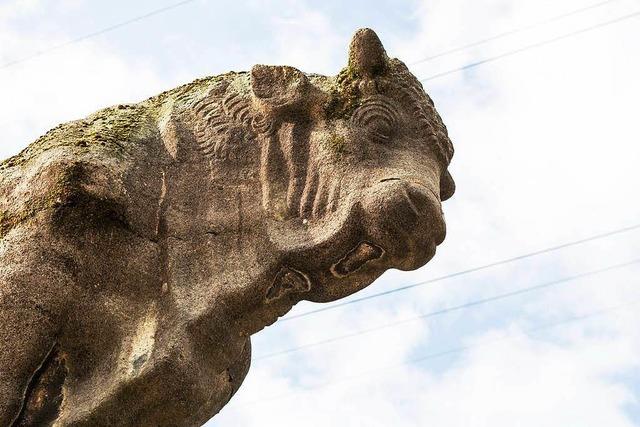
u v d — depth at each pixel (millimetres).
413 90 2898
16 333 2525
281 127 2850
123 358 2531
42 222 2611
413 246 2621
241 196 2793
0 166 2832
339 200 2676
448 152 2904
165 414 2521
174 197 2797
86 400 2492
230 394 2811
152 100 3080
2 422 2479
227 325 2648
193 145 2895
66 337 2574
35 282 2562
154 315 2613
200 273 2688
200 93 3029
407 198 2594
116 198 2654
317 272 2684
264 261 2678
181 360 2521
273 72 2889
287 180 2791
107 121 2898
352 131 2781
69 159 2660
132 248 2680
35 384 2539
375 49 2871
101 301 2611
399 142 2814
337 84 2898
